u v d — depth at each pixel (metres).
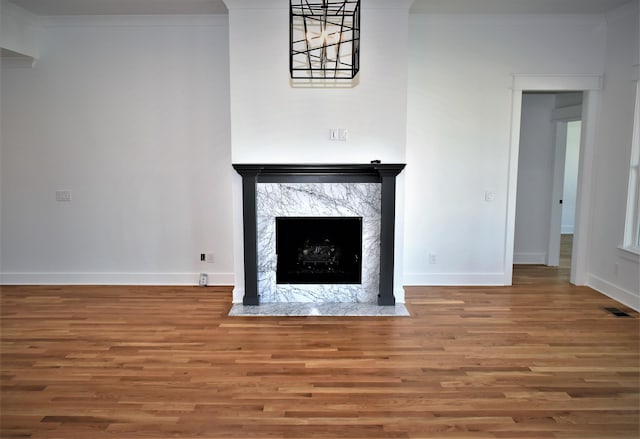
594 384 2.97
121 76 4.90
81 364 3.24
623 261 4.55
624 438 2.42
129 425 2.53
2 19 4.38
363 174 4.30
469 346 3.54
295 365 3.23
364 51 4.19
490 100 4.89
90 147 5.00
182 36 4.84
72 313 4.25
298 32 4.16
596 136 4.95
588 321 4.07
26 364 3.23
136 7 4.49
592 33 4.80
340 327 3.92
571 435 2.44
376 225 4.39
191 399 2.79
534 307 4.44
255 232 4.32
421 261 5.11
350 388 2.92
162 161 5.02
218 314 4.23
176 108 4.94
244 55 4.19
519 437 2.43
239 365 3.23
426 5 4.42
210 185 5.05
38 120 4.96
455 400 2.78
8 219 5.11
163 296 4.75
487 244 5.09
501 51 4.83
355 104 4.24
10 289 4.99
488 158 4.98
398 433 2.46
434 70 4.86
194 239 5.12
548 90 4.90
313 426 2.52
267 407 2.70
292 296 4.49
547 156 6.00
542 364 3.24
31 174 5.04
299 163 4.22
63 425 2.52
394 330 3.85
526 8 4.52
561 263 6.29
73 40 4.86
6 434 2.44
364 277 4.46
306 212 4.38
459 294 4.82
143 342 3.61
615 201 4.67
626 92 4.49
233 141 4.27
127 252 5.14
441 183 5.00
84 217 5.10
